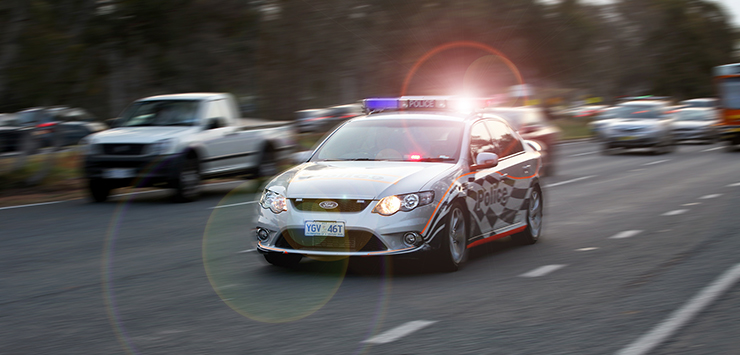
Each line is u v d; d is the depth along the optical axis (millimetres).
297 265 7844
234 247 9180
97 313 5996
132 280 7309
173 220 11891
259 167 16766
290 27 27094
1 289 6996
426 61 37562
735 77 28078
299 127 41219
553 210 12656
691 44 76188
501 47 45062
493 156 7828
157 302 6340
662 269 7609
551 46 50781
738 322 5562
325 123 41156
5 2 17359
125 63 20609
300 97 28391
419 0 37812
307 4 27625
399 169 7379
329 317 5758
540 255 8469
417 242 6969
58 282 7281
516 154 9086
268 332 5352
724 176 18375
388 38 34156
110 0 18812
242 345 5039
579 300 6289
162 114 15367
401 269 7586
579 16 54438
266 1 23500
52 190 17406
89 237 10273
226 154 15633
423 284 6906
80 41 18391
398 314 5840
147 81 21125
